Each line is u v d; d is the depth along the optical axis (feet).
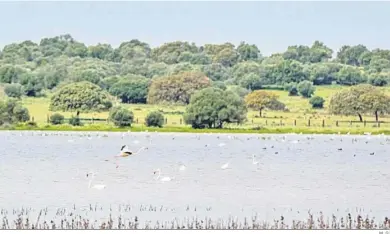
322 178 360.28
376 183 338.34
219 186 314.14
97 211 242.58
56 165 418.92
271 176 365.20
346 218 233.35
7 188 299.79
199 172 380.99
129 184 317.63
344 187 318.86
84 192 289.12
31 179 338.54
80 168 398.21
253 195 286.66
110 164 426.51
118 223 218.38
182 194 285.84
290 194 291.79
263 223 216.33
